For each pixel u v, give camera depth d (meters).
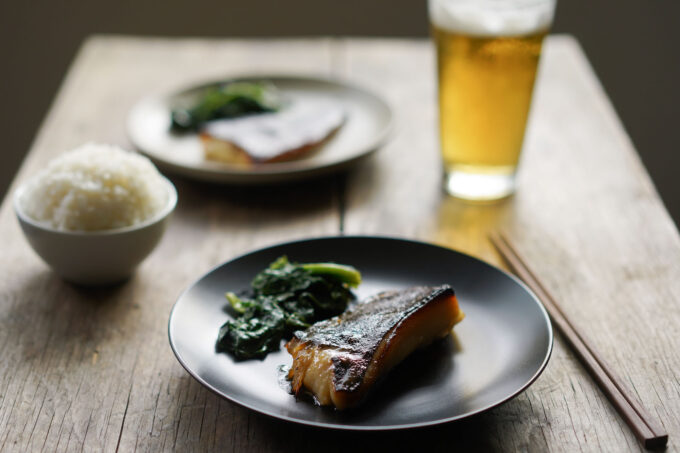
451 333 0.66
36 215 0.72
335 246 0.74
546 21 0.79
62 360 0.67
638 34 1.75
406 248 0.73
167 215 0.74
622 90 1.81
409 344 0.63
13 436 0.61
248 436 0.61
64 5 1.75
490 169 0.86
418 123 1.03
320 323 0.64
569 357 0.67
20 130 1.86
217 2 1.76
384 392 0.61
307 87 1.08
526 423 0.61
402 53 1.24
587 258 0.78
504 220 0.84
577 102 1.07
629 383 0.64
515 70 0.80
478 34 0.78
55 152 0.95
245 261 0.71
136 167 0.74
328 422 0.58
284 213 0.85
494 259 0.78
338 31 1.80
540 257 0.78
